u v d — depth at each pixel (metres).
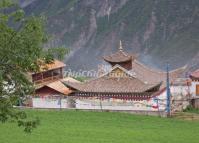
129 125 85.81
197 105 113.75
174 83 116.62
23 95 42.69
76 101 105.81
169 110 98.31
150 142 71.56
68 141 70.00
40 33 42.53
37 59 43.53
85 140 71.06
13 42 41.53
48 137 72.38
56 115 93.38
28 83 42.94
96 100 104.75
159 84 103.94
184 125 88.06
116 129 81.25
